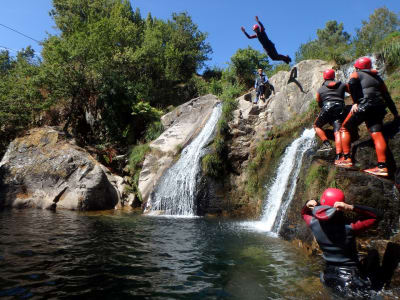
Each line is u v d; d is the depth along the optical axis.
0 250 4.11
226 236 5.61
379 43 10.02
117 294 2.74
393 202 3.83
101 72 15.71
